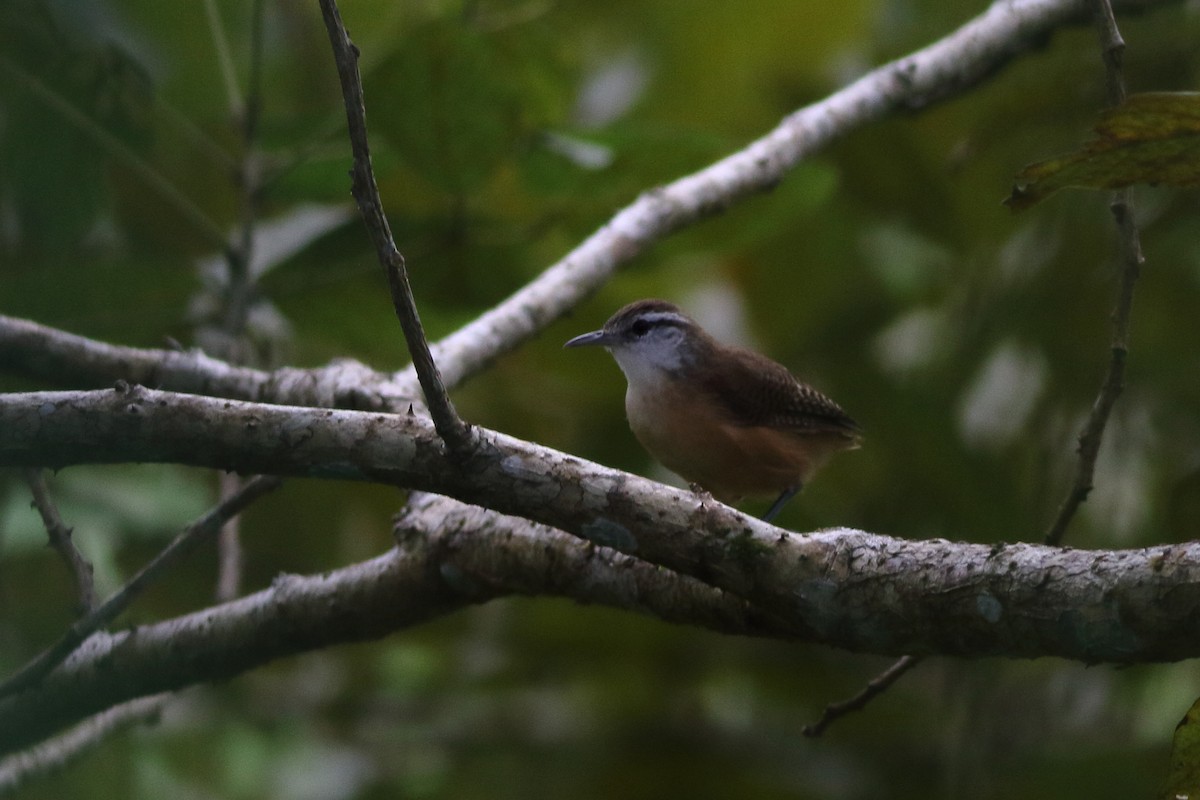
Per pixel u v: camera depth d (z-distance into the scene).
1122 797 11.15
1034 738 12.05
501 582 6.75
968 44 10.57
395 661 13.93
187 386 8.25
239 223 10.98
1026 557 5.16
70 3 10.34
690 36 14.20
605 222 10.70
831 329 13.58
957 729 11.90
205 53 11.84
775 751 13.16
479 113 9.12
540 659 13.64
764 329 14.01
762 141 9.96
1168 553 4.86
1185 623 4.73
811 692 13.32
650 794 12.92
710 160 10.19
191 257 12.04
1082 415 12.24
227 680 7.22
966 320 13.01
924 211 12.92
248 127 10.12
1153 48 12.08
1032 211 13.08
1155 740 11.89
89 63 10.23
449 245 10.24
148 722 8.48
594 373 13.05
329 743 13.51
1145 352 12.38
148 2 11.52
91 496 11.66
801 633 5.70
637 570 6.43
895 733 13.17
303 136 10.42
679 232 10.11
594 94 14.06
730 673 13.60
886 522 12.62
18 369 8.09
